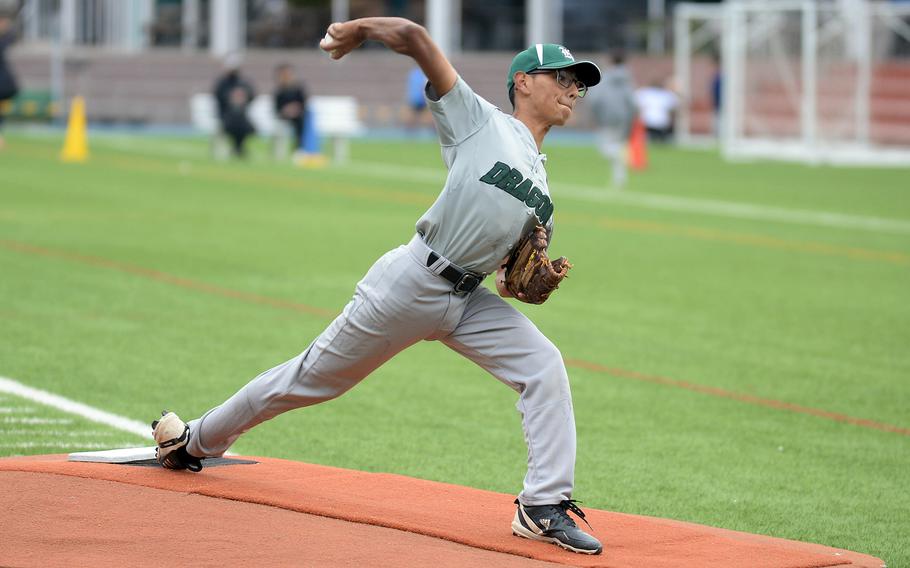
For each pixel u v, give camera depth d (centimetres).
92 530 1480
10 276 3628
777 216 5822
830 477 2070
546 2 12219
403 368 2753
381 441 2189
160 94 11506
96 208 5278
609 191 6725
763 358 2944
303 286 3650
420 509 1661
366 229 4922
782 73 9319
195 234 4634
